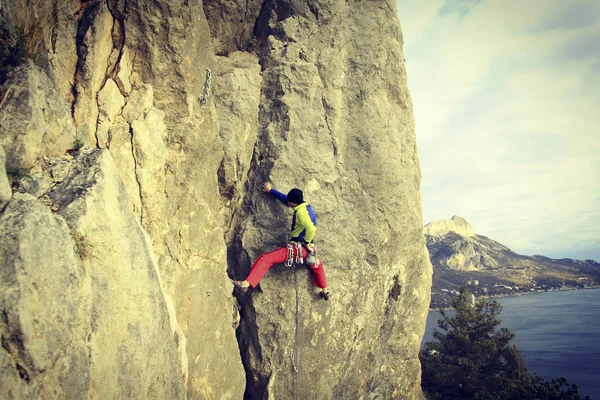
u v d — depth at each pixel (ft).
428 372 67.41
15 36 17.39
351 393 28.14
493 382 61.46
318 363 26.02
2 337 11.44
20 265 12.03
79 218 14.46
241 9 31.14
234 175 26.43
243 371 24.86
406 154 32.89
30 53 18.10
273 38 30.17
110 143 19.61
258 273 23.61
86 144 17.92
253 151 27.53
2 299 11.47
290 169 26.76
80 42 20.34
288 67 28.73
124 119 20.53
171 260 21.25
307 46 30.07
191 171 23.03
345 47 31.24
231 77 27.17
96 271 14.74
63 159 16.74
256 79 28.53
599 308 592.19
